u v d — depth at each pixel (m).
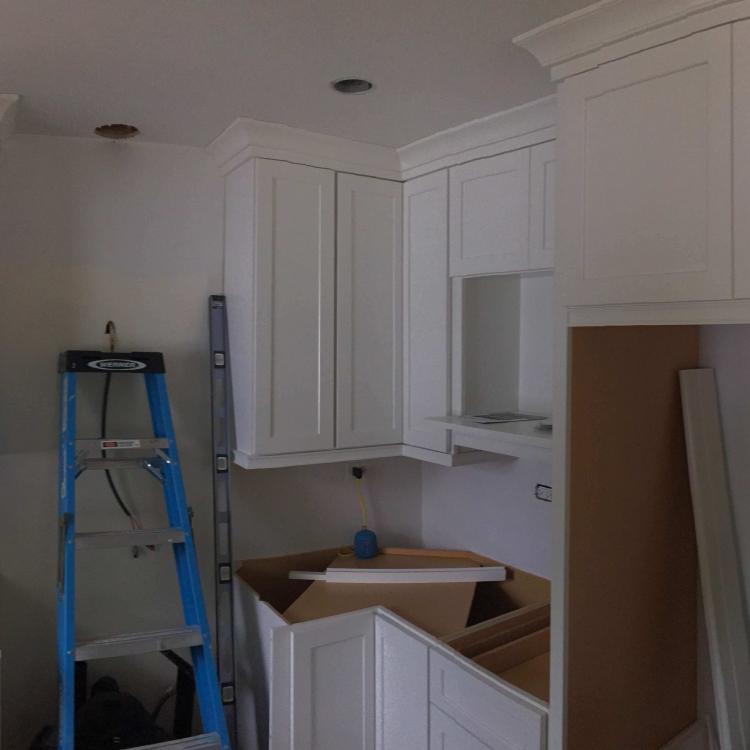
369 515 3.02
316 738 2.22
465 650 2.12
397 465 3.07
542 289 2.54
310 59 1.79
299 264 2.45
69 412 2.22
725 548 1.92
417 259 2.60
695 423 1.91
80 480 2.49
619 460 1.78
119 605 2.54
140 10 1.53
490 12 1.54
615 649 1.79
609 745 1.78
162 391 2.36
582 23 1.54
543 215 2.10
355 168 2.55
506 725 1.82
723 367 1.99
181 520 2.24
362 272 2.59
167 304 2.60
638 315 1.52
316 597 2.48
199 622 2.17
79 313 2.47
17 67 1.83
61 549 2.18
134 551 2.56
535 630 2.28
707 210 1.38
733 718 1.84
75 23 1.59
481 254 2.31
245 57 1.78
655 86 1.46
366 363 2.62
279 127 2.30
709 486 1.91
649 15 1.45
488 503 2.79
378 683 2.32
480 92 2.01
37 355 2.41
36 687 2.41
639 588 1.85
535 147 2.12
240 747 2.71
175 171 2.59
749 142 1.32
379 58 1.79
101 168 2.49
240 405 2.51
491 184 2.28
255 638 2.58
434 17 1.57
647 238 1.48
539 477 2.58
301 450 2.48
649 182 1.48
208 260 2.65
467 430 2.22
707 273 1.38
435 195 2.50
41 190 2.41
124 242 2.53
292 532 2.85
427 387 2.57
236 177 2.53
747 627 1.94
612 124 1.54
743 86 1.33
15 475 2.38
